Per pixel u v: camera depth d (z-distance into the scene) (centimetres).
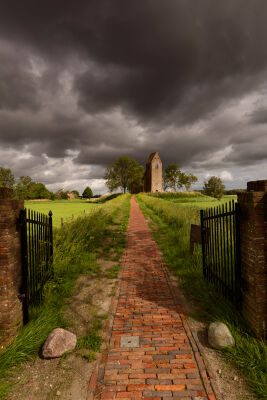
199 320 360
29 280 406
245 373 254
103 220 1278
